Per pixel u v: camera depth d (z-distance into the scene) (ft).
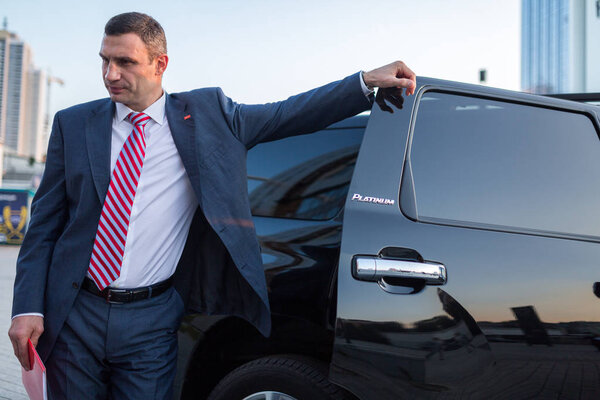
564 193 6.26
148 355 5.26
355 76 5.60
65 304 5.09
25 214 54.13
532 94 6.75
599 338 5.53
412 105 6.15
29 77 536.83
